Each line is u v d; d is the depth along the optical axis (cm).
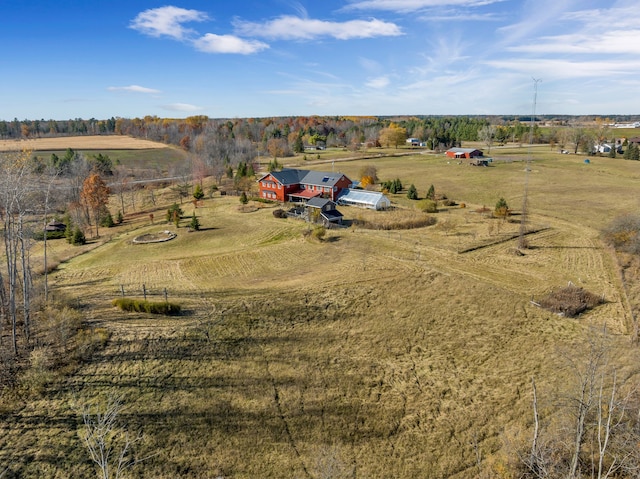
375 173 10381
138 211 8975
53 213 8412
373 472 2334
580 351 3200
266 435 2531
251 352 3253
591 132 16812
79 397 2680
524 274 4594
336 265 5012
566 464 2234
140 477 2219
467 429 2597
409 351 3338
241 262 5319
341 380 3002
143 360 3050
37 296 3906
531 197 8325
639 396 2602
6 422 2462
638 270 4619
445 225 6456
